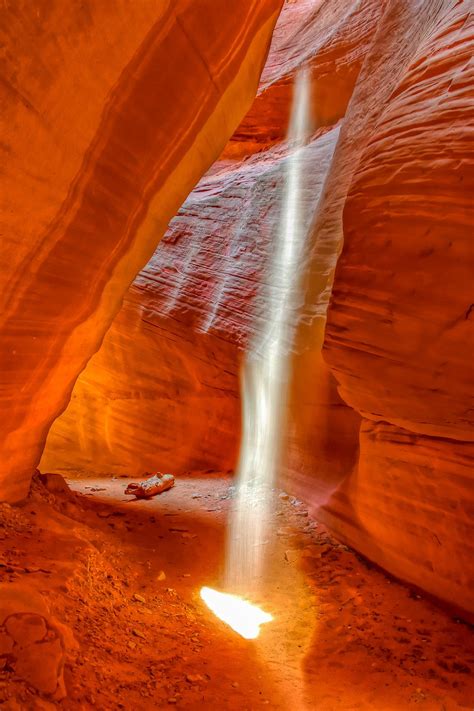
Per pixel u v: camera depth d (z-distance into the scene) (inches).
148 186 208.7
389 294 173.6
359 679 152.4
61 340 204.8
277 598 208.5
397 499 208.7
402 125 184.7
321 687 147.3
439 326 164.7
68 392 243.4
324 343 198.2
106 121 161.2
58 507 251.8
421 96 186.7
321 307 290.2
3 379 180.7
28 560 170.4
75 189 163.0
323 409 296.5
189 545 257.8
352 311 184.7
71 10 123.0
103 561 195.2
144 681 133.3
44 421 226.7
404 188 172.9
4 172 129.6
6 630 113.8
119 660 138.4
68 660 123.2
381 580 219.5
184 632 167.9
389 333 175.2
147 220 226.1
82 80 140.4
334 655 166.4
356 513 241.4
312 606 201.2
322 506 281.7
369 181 185.3
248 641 172.2
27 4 111.1
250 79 247.4
